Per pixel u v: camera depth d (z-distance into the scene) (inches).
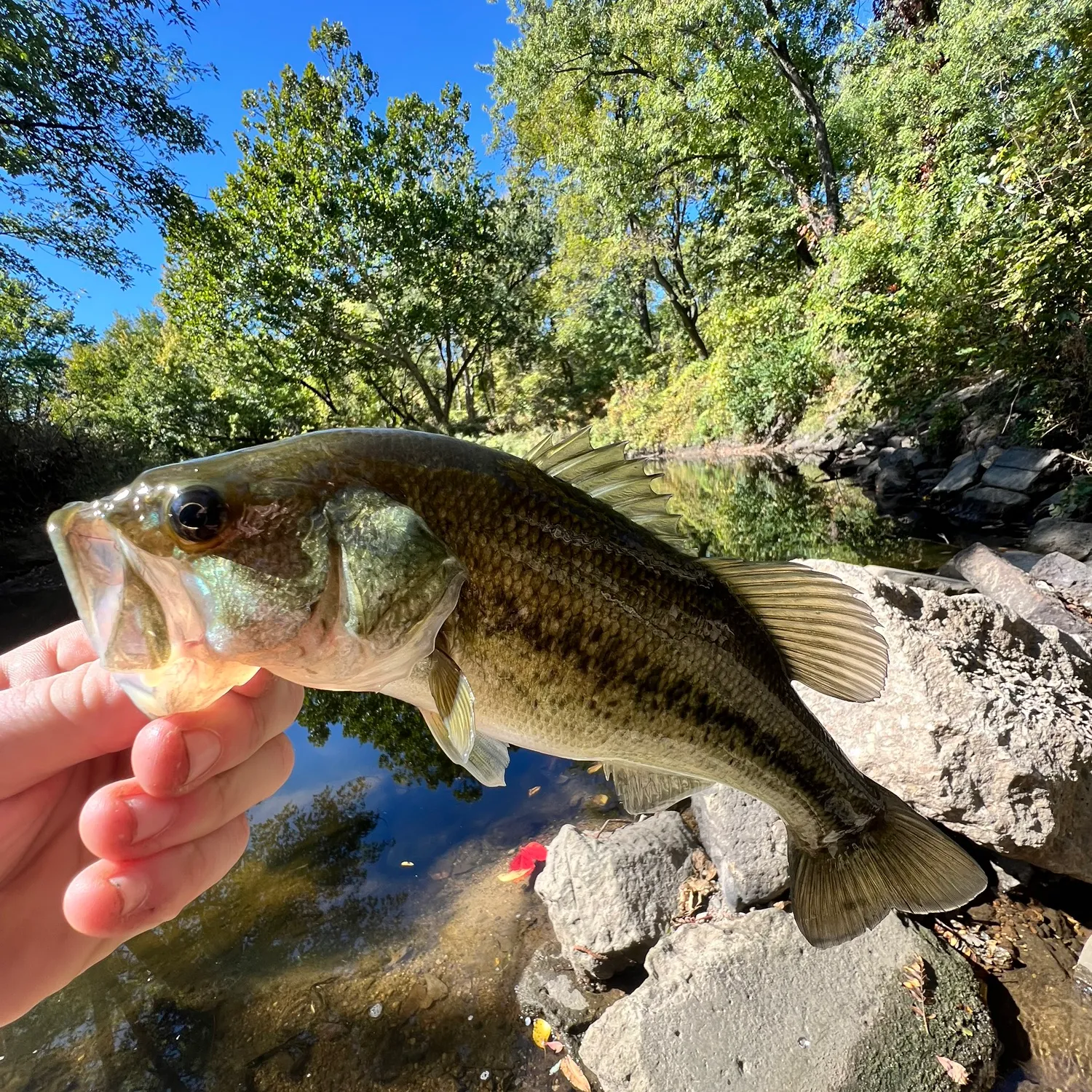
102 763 7.7
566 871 16.6
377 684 7.9
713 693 9.7
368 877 19.3
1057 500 44.1
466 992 15.1
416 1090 13.0
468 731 7.9
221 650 7.1
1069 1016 12.4
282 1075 13.5
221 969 16.3
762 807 16.9
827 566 20.6
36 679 7.4
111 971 16.5
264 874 19.7
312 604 7.4
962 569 32.4
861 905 11.1
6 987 6.8
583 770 24.0
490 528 8.4
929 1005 12.2
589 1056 12.8
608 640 8.9
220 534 7.2
